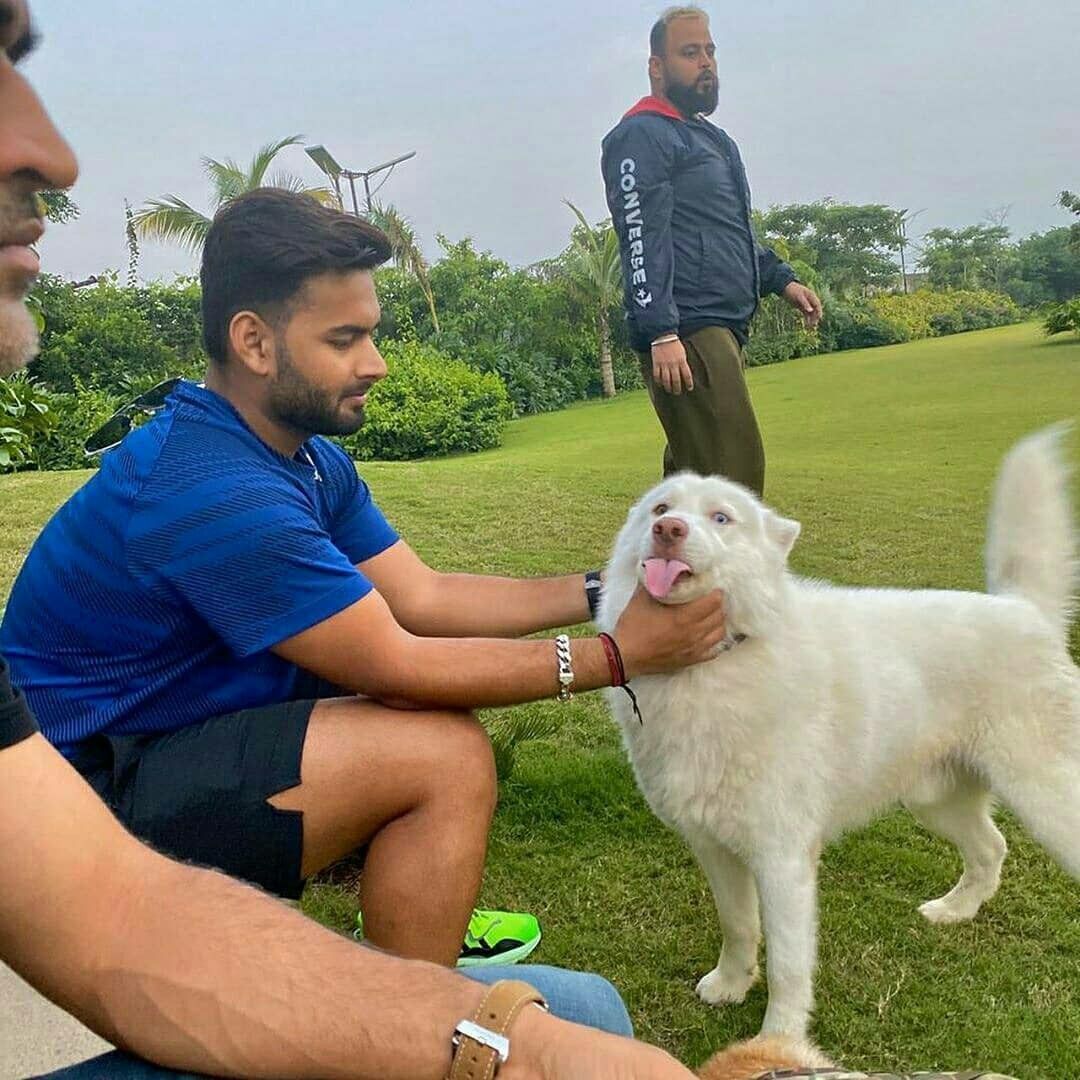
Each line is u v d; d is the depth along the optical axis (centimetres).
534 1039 115
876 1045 258
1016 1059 251
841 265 6988
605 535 826
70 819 122
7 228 116
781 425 1673
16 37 108
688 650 234
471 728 213
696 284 428
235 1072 117
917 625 287
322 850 205
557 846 351
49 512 877
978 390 1977
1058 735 284
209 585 201
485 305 3500
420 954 205
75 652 211
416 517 898
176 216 2245
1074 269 6900
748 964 280
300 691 232
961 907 310
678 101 428
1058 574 304
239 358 218
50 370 2328
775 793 257
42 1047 234
